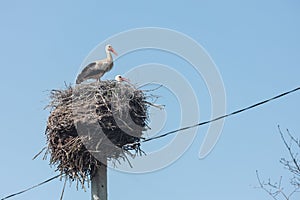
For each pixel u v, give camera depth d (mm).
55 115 16188
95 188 15445
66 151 15695
